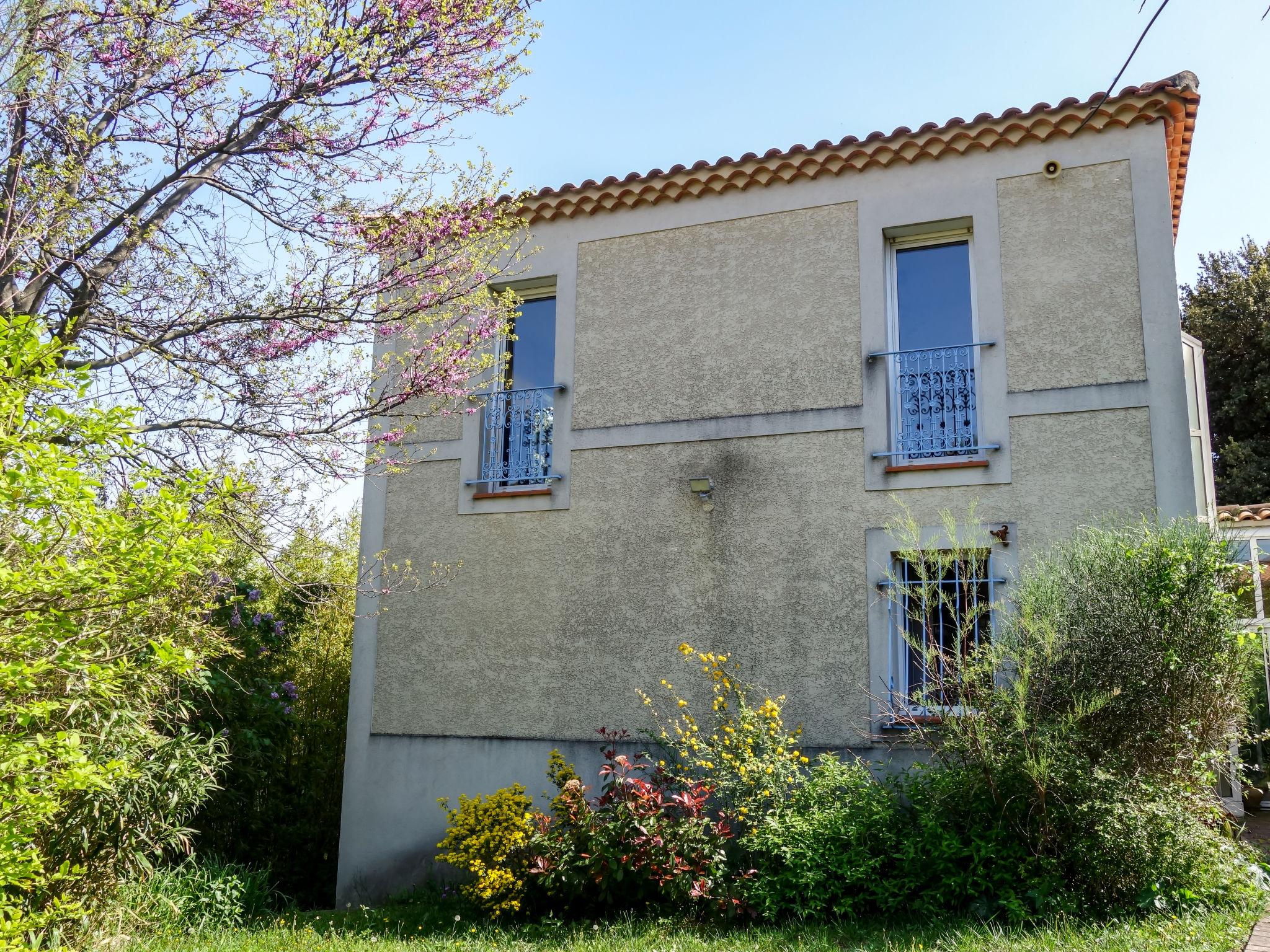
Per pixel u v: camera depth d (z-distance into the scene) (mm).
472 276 7715
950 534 7234
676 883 6719
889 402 8273
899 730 7559
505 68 7102
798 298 8672
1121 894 5879
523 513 9164
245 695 9398
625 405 9047
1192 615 6379
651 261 9281
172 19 6512
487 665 8953
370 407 7398
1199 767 6363
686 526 8570
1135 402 7504
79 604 4145
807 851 6543
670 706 8273
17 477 3809
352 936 6746
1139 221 7785
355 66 6766
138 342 6727
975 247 8219
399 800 8953
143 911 6480
